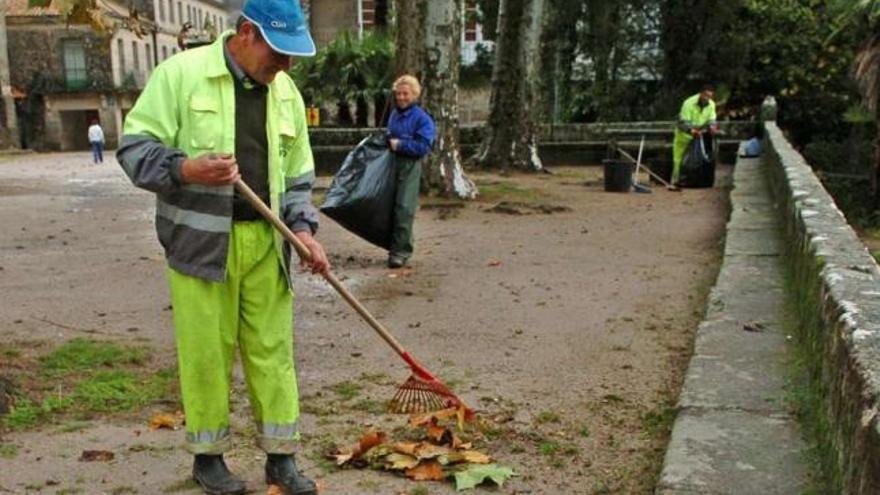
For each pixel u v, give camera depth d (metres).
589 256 8.76
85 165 30.61
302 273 7.89
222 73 3.20
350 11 32.88
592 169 20.44
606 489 3.52
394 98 8.16
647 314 6.36
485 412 4.36
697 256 8.70
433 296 7.00
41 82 51.91
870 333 3.07
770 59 26.77
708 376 4.45
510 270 8.05
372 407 4.45
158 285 7.49
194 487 3.52
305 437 4.05
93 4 5.33
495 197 13.80
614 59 27.12
